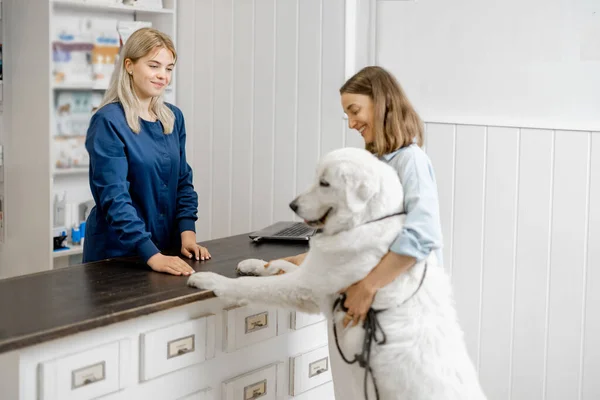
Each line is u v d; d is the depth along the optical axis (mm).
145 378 1945
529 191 2889
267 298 1995
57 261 4121
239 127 3873
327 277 1912
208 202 4086
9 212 4125
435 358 1835
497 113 2984
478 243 3049
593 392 2797
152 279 2131
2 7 3955
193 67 4086
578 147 2746
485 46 2992
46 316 1745
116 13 4082
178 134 2717
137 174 2508
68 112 3850
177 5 4133
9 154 4062
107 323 1766
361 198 1840
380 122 2016
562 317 2848
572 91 2777
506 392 3029
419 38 3184
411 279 1890
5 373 1701
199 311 2102
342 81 3393
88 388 1804
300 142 3598
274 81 3678
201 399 2131
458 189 3088
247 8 3758
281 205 3717
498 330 3025
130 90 2500
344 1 3350
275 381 2371
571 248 2801
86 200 4141
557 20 2791
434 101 3168
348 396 2039
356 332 1914
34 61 3771
